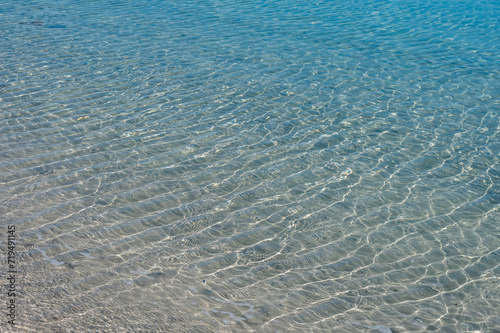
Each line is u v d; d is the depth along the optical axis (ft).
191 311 14.48
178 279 15.93
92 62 36.42
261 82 33.94
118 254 16.99
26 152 23.67
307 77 35.06
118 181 21.79
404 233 19.22
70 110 28.63
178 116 28.55
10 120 26.94
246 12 52.19
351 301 15.48
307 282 16.28
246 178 22.63
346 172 23.43
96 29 44.47
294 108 30.14
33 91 30.94
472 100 31.65
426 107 30.55
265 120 28.50
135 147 24.89
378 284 16.38
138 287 15.35
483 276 16.97
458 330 14.48
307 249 18.06
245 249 17.84
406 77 35.45
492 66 37.81
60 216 18.92
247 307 14.88
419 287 16.33
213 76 34.73
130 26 45.78
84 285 15.21
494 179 23.12
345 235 18.98
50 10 50.39
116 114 28.45
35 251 16.71
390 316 14.92
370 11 53.88
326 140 26.37
